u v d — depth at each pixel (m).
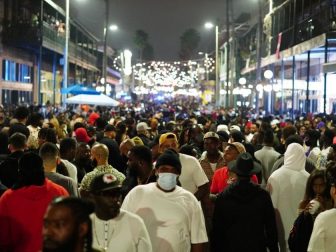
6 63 39.56
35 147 10.64
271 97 41.47
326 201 6.43
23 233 5.27
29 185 5.36
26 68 45.22
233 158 8.34
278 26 35.38
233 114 35.34
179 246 5.77
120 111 37.38
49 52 46.03
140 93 86.88
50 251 3.10
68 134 17.00
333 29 23.70
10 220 5.27
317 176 6.46
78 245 3.13
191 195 6.00
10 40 38.53
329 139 11.54
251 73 51.78
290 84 34.00
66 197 3.24
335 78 29.94
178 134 15.46
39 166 5.37
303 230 6.45
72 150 9.30
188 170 7.89
